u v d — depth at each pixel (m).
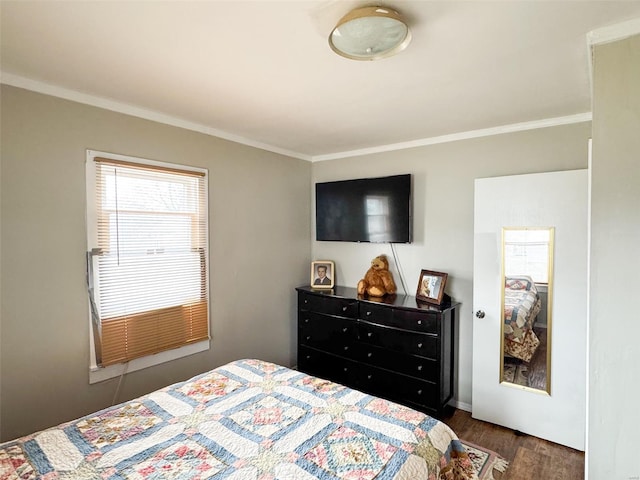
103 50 1.66
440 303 2.95
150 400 1.84
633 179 1.36
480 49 1.63
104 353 2.33
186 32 1.50
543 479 2.16
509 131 2.82
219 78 1.96
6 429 1.97
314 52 1.67
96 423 1.62
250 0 1.27
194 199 2.85
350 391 1.95
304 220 3.98
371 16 1.26
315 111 2.52
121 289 2.42
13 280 1.97
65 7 1.32
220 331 3.08
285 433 1.54
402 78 1.96
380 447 1.44
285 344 3.75
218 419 1.66
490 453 2.42
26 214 2.01
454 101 2.30
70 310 2.19
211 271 2.99
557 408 2.53
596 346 1.42
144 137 2.52
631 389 1.36
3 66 1.83
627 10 1.32
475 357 2.87
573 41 1.55
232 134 3.12
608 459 1.41
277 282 3.64
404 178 3.24
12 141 1.95
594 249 1.42
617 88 1.40
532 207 2.60
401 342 2.92
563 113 2.53
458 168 3.07
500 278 2.73
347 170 3.79
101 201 2.31
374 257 3.59
